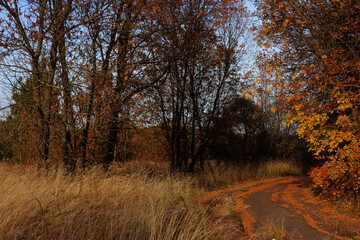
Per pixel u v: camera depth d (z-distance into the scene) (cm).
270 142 2053
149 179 846
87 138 930
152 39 1164
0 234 346
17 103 743
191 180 1186
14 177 666
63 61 858
